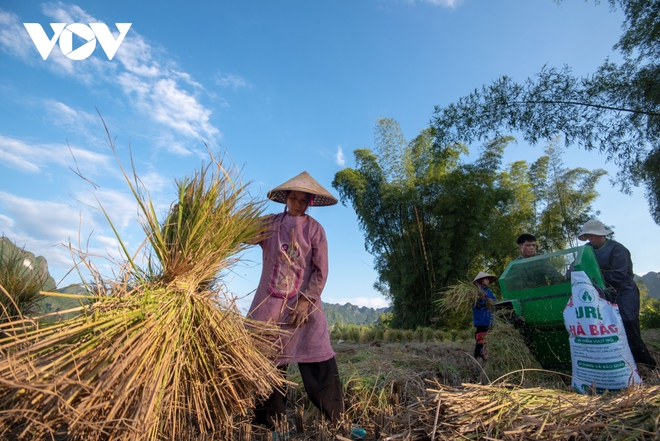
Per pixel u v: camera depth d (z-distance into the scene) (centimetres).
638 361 390
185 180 230
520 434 181
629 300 399
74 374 160
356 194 1533
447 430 190
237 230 230
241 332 221
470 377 409
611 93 788
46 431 151
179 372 194
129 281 197
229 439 231
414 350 578
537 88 841
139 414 163
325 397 254
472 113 920
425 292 1416
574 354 329
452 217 1392
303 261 265
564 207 1653
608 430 176
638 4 753
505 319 439
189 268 205
